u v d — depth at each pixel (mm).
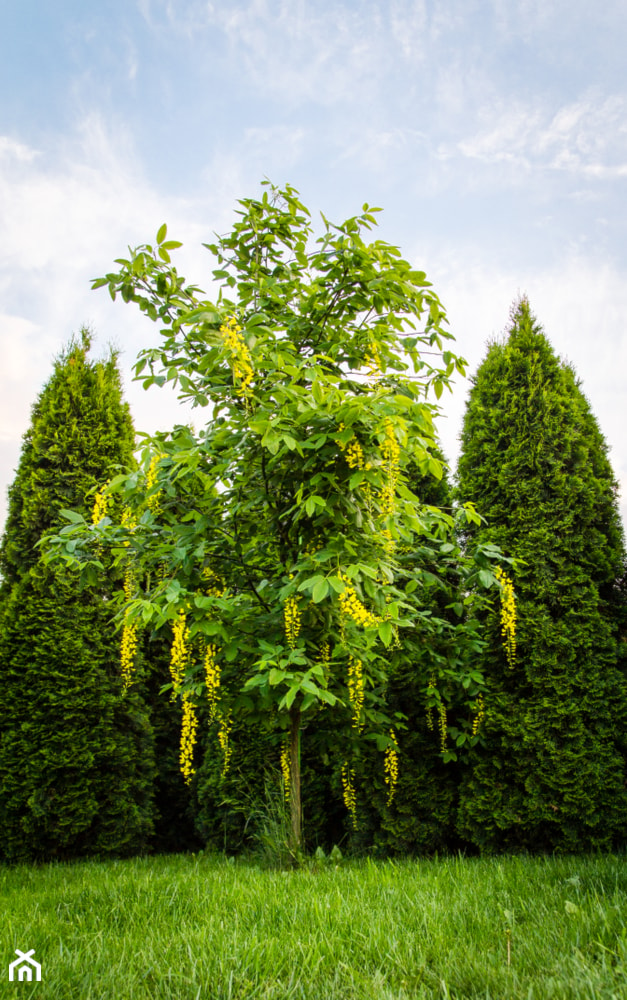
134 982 1726
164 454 3406
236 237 4168
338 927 2141
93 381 5922
